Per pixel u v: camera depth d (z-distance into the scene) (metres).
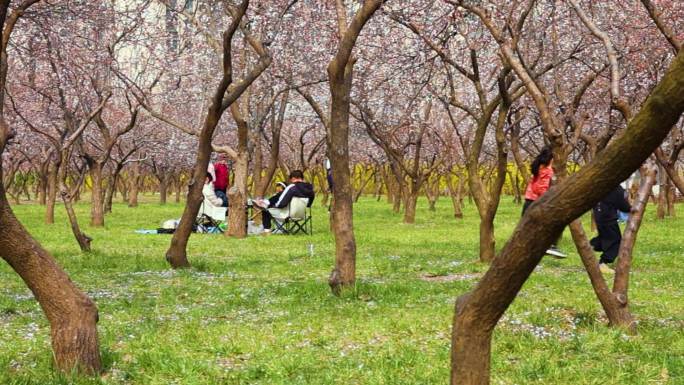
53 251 18.97
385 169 53.28
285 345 8.34
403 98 29.08
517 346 8.18
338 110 11.98
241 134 24.27
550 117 9.04
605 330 8.94
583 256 9.23
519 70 9.28
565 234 25.30
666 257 17.59
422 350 8.05
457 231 26.53
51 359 7.21
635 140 3.86
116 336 8.73
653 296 11.97
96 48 24.53
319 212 41.66
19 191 52.00
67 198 18.36
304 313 10.33
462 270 15.27
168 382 6.91
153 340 8.46
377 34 22.94
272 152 28.66
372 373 7.08
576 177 4.11
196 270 15.67
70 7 20.72
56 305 7.00
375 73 25.47
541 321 9.46
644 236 23.73
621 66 19.02
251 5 21.84
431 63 17.97
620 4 18.05
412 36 22.44
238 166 24.53
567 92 22.56
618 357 7.93
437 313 10.08
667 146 26.58
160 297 11.82
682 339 8.67
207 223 27.41
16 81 29.27
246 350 8.07
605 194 4.08
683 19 17.06
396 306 10.79
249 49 23.92
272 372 7.18
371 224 30.58
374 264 16.64
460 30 15.52
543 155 14.88
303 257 18.36
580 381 6.95
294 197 25.73
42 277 6.96
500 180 16.02
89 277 14.44
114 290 12.70
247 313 10.38
